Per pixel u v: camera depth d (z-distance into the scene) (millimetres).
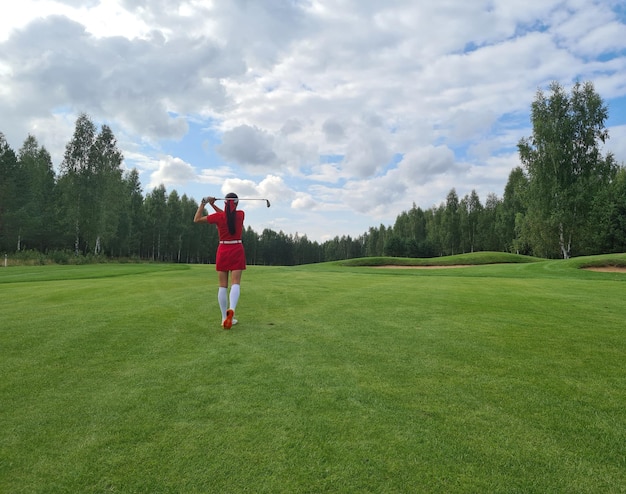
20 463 2238
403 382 3484
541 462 2268
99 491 2002
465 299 8617
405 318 6332
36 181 54031
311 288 10875
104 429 2619
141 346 4590
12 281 14680
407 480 2098
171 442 2457
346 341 4867
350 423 2709
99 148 46312
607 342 4848
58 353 4301
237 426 2660
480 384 3445
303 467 2201
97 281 13586
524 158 37750
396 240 80250
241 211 6070
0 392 3236
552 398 3160
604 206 46531
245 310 7039
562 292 10305
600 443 2480
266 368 3838
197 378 3559
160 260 80750
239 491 2002
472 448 2406
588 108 35500
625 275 19156
